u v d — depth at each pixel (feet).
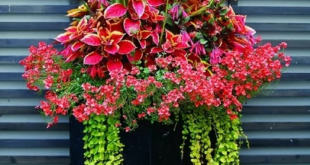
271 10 7.88
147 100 5.87
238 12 7.84
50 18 7.79
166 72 5.79
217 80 5.85
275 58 7.38
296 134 8.06
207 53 6.59
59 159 7.91
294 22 7.98
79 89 6.15
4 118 7.88
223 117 6.32
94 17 6.43
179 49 6.22
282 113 8.03
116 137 5.99
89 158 6.36
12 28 7.72
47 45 7.32
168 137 6.28
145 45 6.07
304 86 8.09
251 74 6.01
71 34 6.25
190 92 5.70
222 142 6.30
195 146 6.13
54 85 6.31
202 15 6.48
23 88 7.87
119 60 6.07
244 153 8.10
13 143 7.86
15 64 7.82
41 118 7.89
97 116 5.94
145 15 6.14
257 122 8.04
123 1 6.09
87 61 5.90
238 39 6.67
